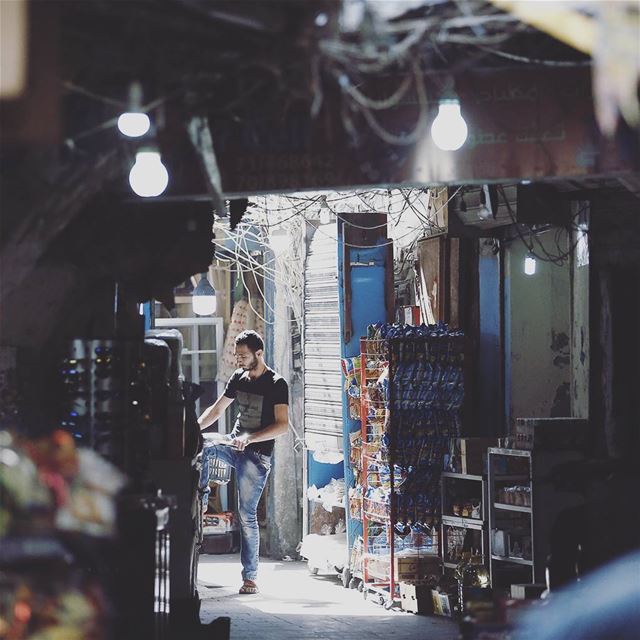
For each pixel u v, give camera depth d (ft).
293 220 67.62
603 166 37.04
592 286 52.60
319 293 64.34
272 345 70.69
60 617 28.60
